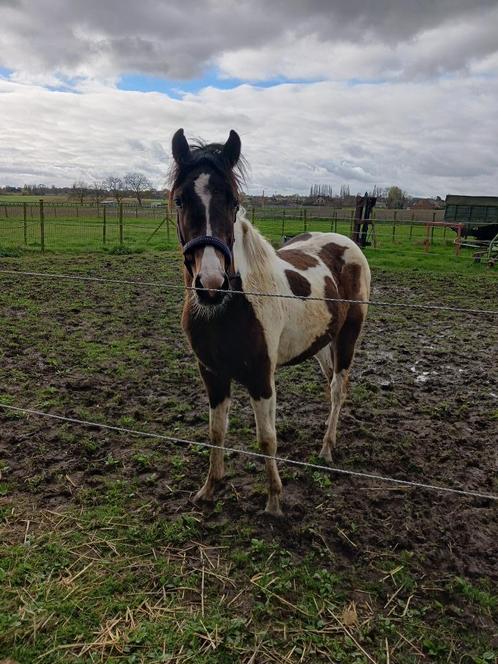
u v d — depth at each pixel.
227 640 2.17
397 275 12.76
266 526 2.96
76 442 3.78
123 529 2.87
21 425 4.00
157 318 7.55
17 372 5.11
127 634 2.18
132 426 4.10
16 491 3.17
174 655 2.09
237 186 2.71
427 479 3.53
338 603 2.41
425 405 4.79
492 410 4.73
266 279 2.93
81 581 2.47
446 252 18.00
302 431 4.16
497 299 9.91
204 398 4.72
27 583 2.43
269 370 2.94
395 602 2.45
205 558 2.68
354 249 4.16
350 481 3.47
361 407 4.71
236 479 3.44
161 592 2.43
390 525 3.00
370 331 7.46
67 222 24.77
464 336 7.31
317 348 3.59
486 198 20.84
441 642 2.22
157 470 3.48
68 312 7.65
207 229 2.51
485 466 3.73
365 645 2.20
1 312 7.46
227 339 2.79
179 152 2.71
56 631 2.18
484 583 2.57
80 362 5.53
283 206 39.59
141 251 15.16
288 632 2.24
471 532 2.96
